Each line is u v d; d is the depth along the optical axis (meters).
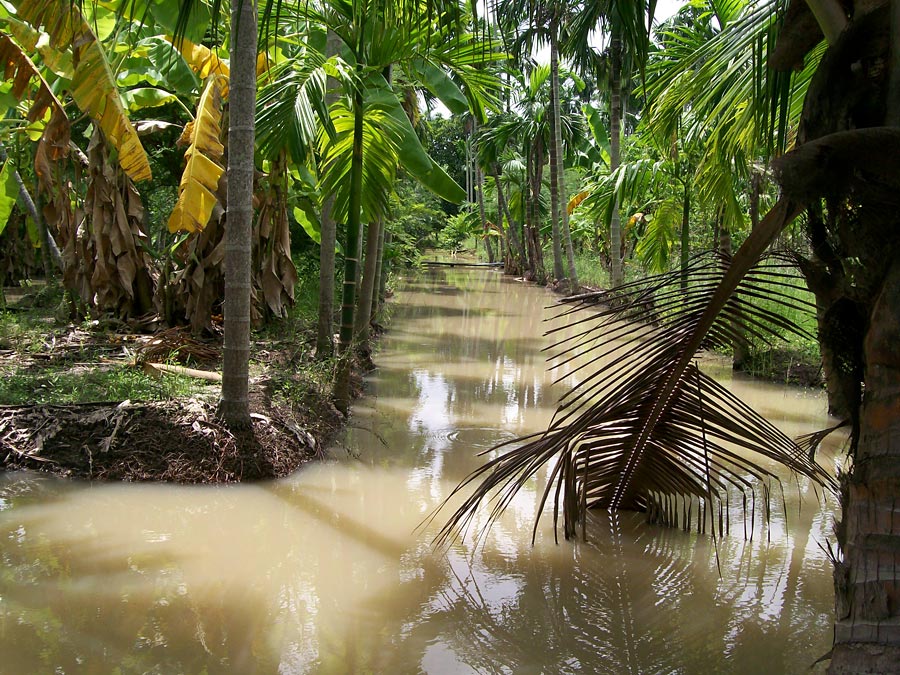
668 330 4.30
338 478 6.83
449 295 25.70
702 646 4.16
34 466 6.37
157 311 10.71
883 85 2.96
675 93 6.99
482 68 8.50
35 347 9.05
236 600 4.57
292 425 7.29
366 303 11.63
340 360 8.65
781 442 4.91
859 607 2.93
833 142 2.79
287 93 7.15
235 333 6.68
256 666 3.84
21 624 4.20
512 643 4.16
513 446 7.95
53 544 5.29
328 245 9.91
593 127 26.12
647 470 5.62
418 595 4.71
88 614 4.34
